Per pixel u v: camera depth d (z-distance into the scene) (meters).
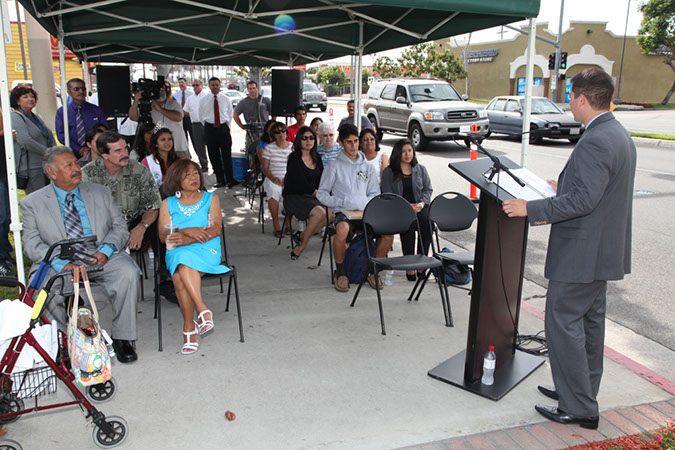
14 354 2.60
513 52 40.59
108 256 3.68
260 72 12.27
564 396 3.00
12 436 2.86
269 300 4.80
